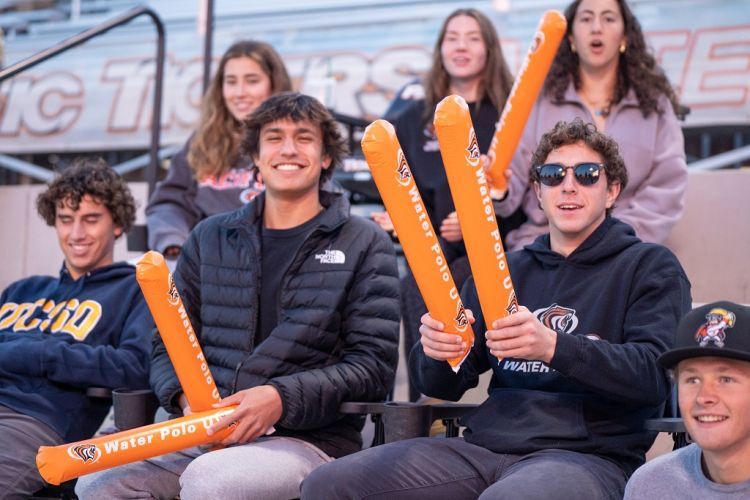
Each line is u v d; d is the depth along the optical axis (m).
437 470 2.60
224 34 6.38
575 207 2.77
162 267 2.61
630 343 2.57
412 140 4.21
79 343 3.40
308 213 3.21
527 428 2.65
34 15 6.91
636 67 3.90
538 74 3.23
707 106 5.40
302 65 6.18
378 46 6.07
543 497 2.34
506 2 5.86
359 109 6.02
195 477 2.69
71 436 3.32
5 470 3.14
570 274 2.80
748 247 4.00
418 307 3.87
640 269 2.71
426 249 2.32
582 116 3.93
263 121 3.15
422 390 2.88
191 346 2.72
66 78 6.61
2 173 6.91
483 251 2.30
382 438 2.89
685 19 5.51
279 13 6.29
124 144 6.43
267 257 3.18
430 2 6.00
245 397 2.82
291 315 3.05
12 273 5.34
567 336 2.48
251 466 2.72
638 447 2.66
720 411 2.08
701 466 2.17
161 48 4.91
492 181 3.45
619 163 2.84
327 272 3.07
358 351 3.01
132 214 3.72
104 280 3.59
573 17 3.95
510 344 2.39
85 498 2.90
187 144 4.42
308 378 2.89
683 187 3.80
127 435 2.68
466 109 2.21
